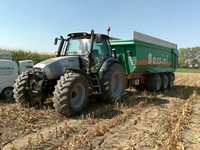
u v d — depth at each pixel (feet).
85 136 11.12
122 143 10.55
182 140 10.99
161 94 25.98
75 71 16.29
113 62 19.95
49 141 10.65
